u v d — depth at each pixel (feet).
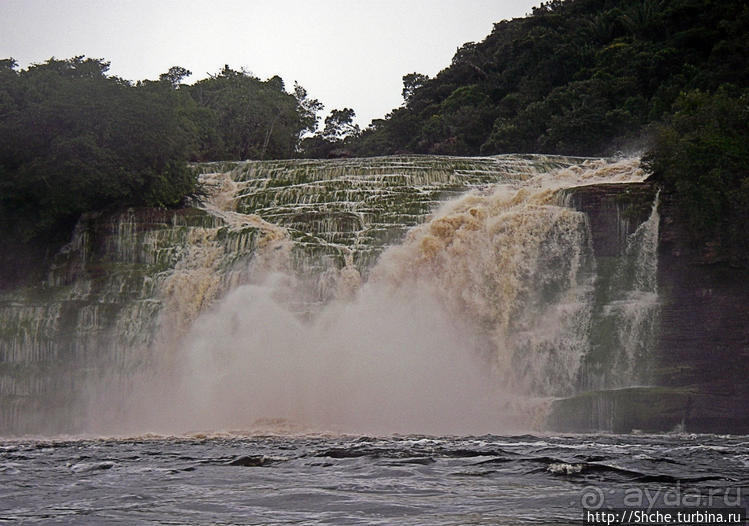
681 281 152.05
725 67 273.95
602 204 158.20
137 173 190.60
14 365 167.63
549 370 155.12
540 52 356.38
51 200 186.19
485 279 162.50
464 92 376.68
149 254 176.04
